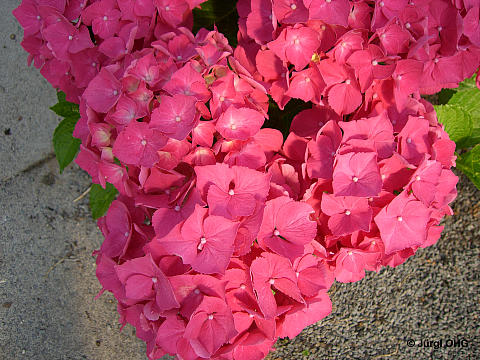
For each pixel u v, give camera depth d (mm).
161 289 367
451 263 631
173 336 372
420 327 619
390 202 396
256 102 430
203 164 396
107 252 420
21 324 673
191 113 378
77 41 451
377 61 417
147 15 428
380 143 406
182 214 383
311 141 414
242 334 384
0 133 733
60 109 565
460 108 535
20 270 687
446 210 448
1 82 744
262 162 412
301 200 417
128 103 402
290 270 374
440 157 425
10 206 708
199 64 406
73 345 661
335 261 424
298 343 625
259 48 454
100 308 668
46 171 717
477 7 425
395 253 429
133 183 405
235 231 368
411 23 422
